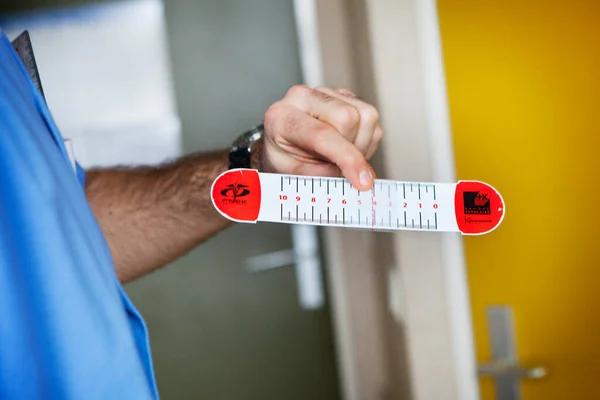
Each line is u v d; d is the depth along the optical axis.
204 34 2.25
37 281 0.49
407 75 1.46
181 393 2.37
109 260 0.60
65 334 0.50
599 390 1.18
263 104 2.27
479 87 1.29
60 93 2.28
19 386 0.49
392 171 1.50
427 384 1.52
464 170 1.34
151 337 2.34
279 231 2.29
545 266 1.23
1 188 0.49
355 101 0.76
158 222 0.96
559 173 1.18
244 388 2.36
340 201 0.67
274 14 2.23
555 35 1.15
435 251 1.50
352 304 2.27
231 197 0.67
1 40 0.60
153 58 2.26
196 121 2.28
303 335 2.33
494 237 1.31
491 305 1.33
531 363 1.28
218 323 2.34
